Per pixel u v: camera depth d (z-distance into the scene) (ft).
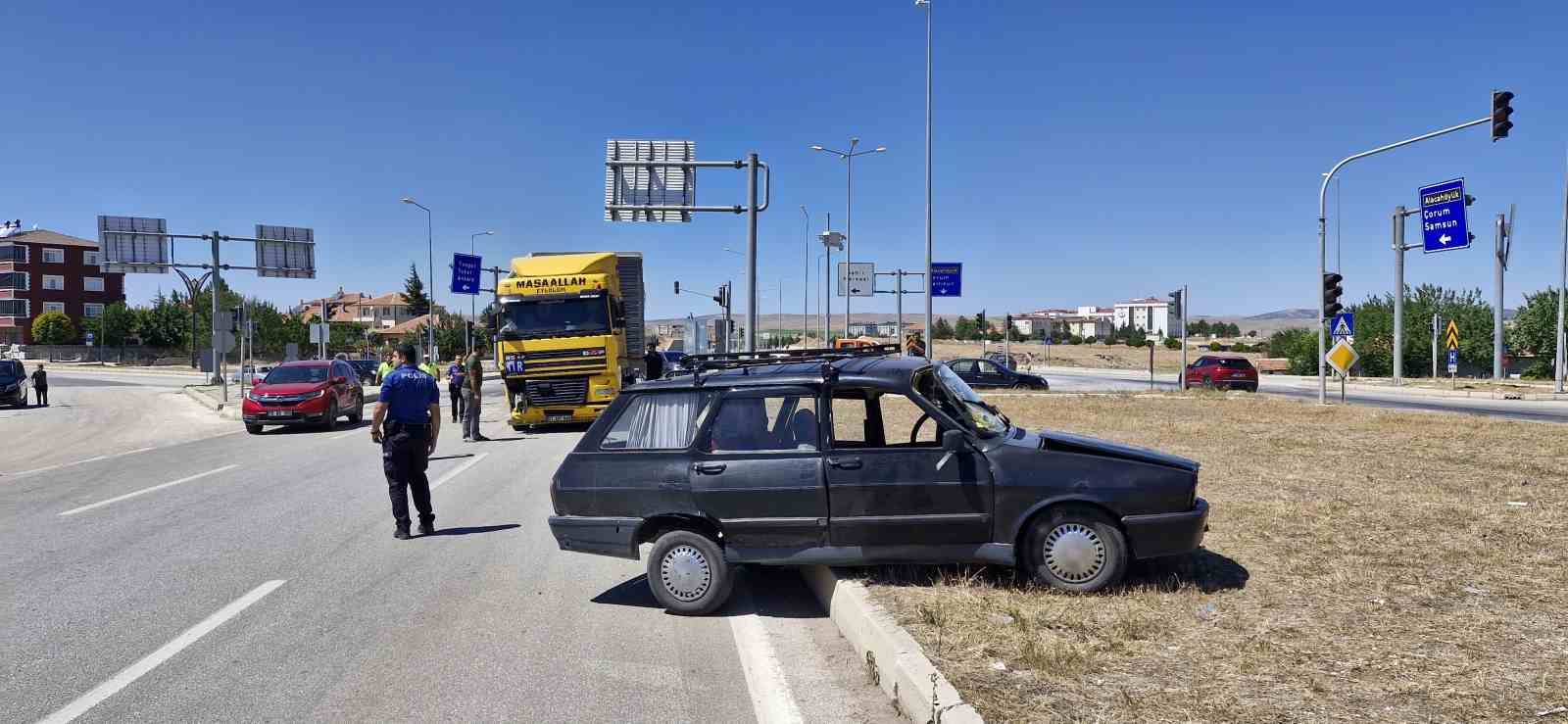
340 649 18.29
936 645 15.85
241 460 52.47
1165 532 19.21
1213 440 47.34
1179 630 16.66
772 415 20.66
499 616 20.51
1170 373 203.00
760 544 20.27
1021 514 19.51
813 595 21.89
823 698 15.34
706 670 16.94
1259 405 75.72
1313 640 15.90
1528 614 16.93
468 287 187.83
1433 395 111.96
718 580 20.26
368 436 67.00
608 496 20.86
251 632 19.38
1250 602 18.25
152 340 288.71
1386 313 188.24
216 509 34.99
